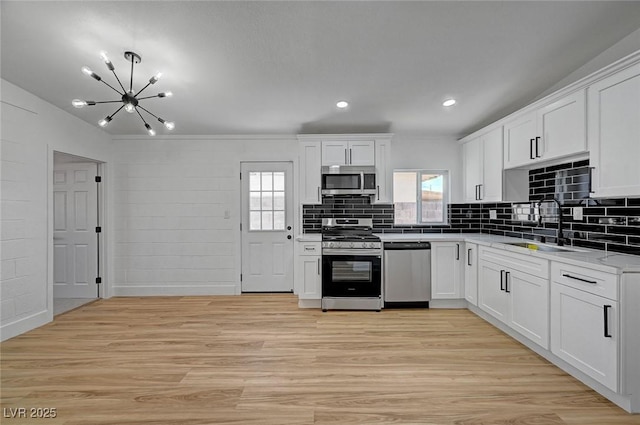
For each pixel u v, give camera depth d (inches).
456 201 173.8
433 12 76.6
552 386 82.7
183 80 109.4
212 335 116.8
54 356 99.7
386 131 167.0
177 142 174.7
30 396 78.3
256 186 177.3
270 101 128.1
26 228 119.2
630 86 76.3
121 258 173.6
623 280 70.9
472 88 117.4
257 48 90.8
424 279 147.0
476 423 68.8
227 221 175.9
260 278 177.0
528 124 115.4
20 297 117.1
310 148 161.5
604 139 83.7
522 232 140.8
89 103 87.4
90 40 86.1
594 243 101.9
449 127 160.6
